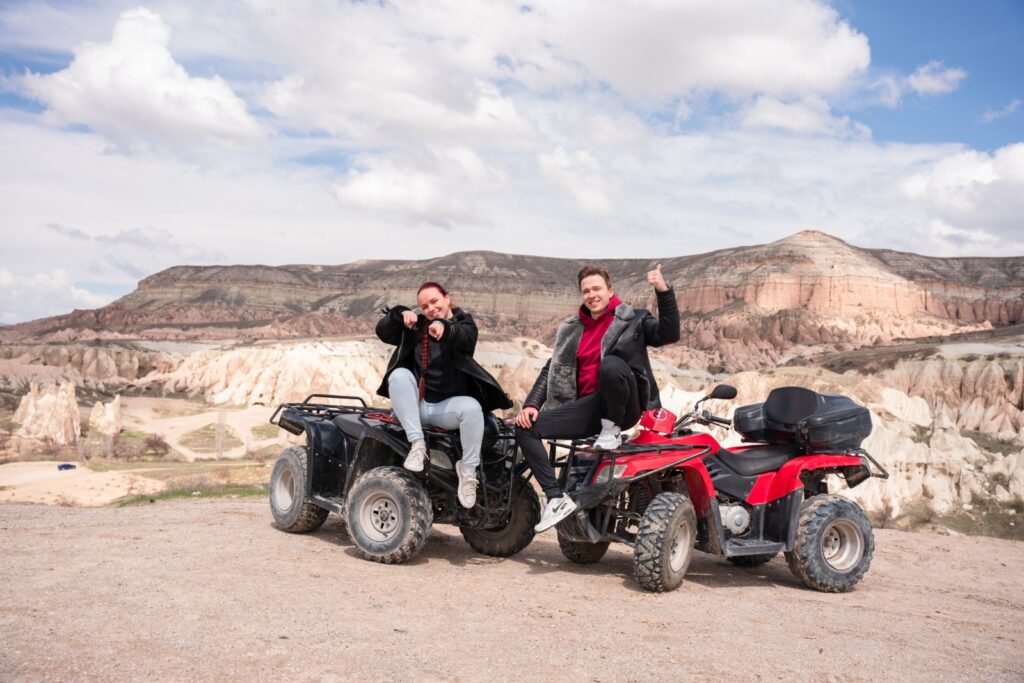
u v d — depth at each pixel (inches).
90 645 149.3
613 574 262.7
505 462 272.7
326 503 276.1
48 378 5354.3
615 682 150.6
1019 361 3619.6
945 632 212.7
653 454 243.3
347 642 162.4
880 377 3818.9
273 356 5659.5
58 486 1958.7
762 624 205.8
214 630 163.3
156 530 277.4
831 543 268.7
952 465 1956.2
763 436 286.7
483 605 204.5
